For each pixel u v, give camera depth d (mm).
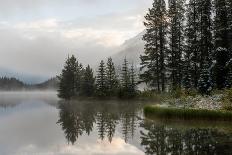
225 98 32406
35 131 25109
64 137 22266
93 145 19172
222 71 40250
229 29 42281
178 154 15820
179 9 57250
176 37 56938
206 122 28188
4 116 37594
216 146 17531
